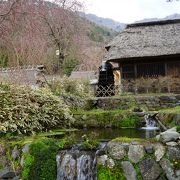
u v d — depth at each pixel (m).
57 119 9.74
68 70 33.16
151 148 5.96
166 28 20.59
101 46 41.00
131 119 10.72
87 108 12.70
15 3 19.03
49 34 31.42
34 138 7.43
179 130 6.86
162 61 19.72
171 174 5.79
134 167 5.97
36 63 23.20
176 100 12.32
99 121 10.98
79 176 6.41
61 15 32.53
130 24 21.41
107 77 22.88
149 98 12.54
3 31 19.08
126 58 19.25
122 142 6.16
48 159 6.64
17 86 9.54
